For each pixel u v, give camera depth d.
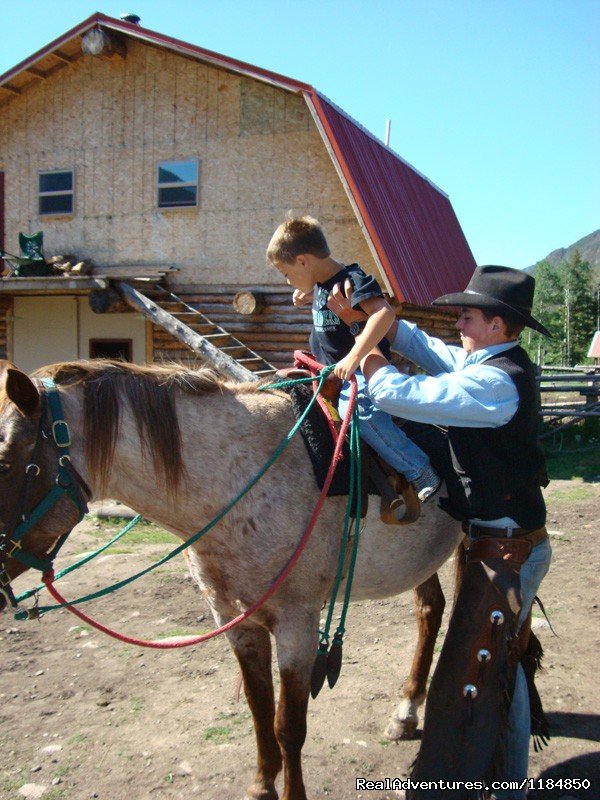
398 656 4.48
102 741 3.49
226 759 3.32
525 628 2.80
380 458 2.77
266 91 11.74
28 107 13.54
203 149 12.27
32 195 13.60
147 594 5.68
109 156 12.99
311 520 2.53
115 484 2.58
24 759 3.34
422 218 13.93
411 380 2.48
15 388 2.28
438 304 2.74
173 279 12.66
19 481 2.34
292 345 11.97
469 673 2.50
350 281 2.68
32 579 6.15
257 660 2.86
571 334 70.75
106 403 2.50
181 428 2.58
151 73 12.56
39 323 13.98
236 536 2.57
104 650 4.60
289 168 11.70
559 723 3.62
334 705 3.85
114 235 13.04
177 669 4.31
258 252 12.05
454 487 2.74
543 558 2.73
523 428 2.56
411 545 2.98
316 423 2.69
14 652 4.60
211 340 11.17
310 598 2.63
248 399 2.73
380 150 13.37
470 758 2.47
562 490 9.73
